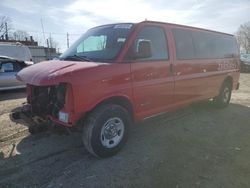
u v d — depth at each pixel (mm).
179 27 5027
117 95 3742
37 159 3803
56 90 3543
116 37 4098
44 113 3816
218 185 3139
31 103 4129
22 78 3764
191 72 5234
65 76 3236
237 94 9555
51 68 3568
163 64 4457
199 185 3135
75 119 3363
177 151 4105
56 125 3598
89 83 3393
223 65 6566
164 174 3383
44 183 3178
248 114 6500
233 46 7195
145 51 3895
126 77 3830
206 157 3895
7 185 3129
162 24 4633
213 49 6129
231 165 3643
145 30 4230
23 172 3430
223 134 4945
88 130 3588
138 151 4090
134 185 3133
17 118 4043
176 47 4824
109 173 3408
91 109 3510
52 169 3514
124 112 3900
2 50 13180
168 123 5602
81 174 3383
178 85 4891
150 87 4254
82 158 3838
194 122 5711
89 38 4508
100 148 3666
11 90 10023
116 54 3832
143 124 5500
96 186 3115
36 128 3686
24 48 14109
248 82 13812
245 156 3947
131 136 4766
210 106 6973
